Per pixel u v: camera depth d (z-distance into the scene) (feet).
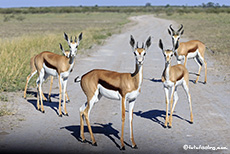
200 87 39.99
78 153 21.35
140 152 21.57
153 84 41.73
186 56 41.63
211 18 213.66
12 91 36.94
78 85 40.83
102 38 101.24
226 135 24.56
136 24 183.42
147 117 28.94
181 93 37.24
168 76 25.62
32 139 23.48
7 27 154.30
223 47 75.61
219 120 27.96
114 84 21.84
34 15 318.45
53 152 21.38
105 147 22.41
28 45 67.62
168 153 21.39
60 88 29.14
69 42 28.89
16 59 49.37
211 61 58.18
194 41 42.50
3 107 30.48
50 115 29.19
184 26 150.92
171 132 25.25
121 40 97.55
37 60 31.19
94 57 63.87
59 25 170.50
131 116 22.27
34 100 34.04
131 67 52.65
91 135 22.80
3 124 26.05
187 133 25.02
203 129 25.86
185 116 29.12
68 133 24.89
